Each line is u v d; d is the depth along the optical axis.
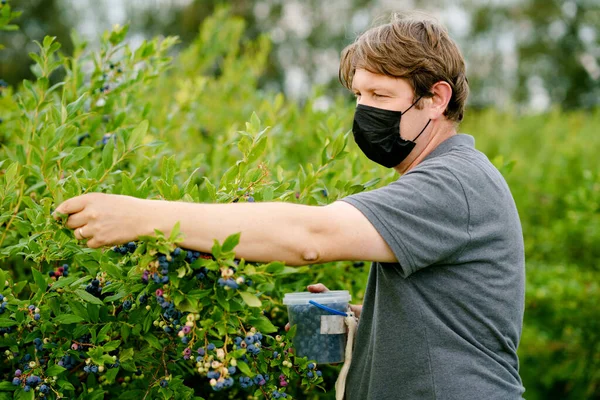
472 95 23.36
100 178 1.76
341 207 1.49
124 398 1.89
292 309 1.84
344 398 1.91
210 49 4.93
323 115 3.62
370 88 1.74
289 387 2.49
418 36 1.73
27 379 1.67
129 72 2.57
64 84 2.38
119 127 2.32
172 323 1.65
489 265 1.64
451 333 1.62
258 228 1.40
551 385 4.77
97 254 1.71
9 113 2.79
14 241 2.12
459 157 1.69
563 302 4.41
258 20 22.75
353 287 2.53
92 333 1.70
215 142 3.37
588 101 24.58
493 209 1.64
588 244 5.04
